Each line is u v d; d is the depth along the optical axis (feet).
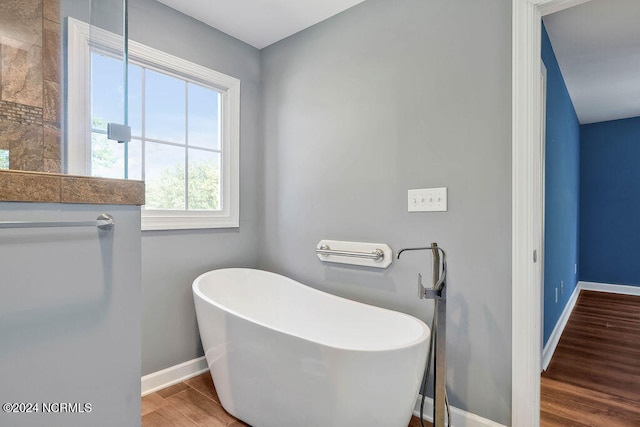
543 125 7.13
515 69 5.03
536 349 5.04
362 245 6.79
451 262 5.69
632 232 14.76
